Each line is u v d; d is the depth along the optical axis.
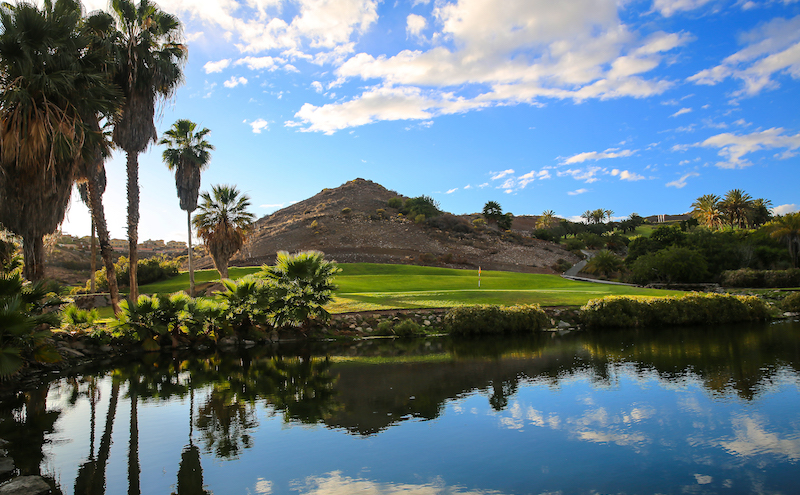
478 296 27.73
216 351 17.33
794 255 50.12
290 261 20.42
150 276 43.62
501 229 104.38
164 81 21.95
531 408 8.59
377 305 24.39
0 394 10.54
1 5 13.22
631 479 5.54
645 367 12.14
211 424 7.94
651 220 156.50
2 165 12.65
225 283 20.03
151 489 5.41
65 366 14.14
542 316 21.67
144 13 21.41
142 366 14.17
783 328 20.08
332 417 8.20
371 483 5.50
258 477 5.72
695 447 6.54
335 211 102.06
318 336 20.50
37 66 12.87
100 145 15.25
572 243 90.31
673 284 49.16
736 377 10.67
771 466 5.85
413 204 102.25
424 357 14.71
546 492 5.22
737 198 81.38
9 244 16.19
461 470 5.86
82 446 6.98
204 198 34.22
